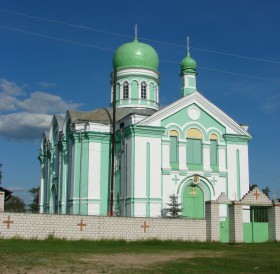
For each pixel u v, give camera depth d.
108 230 30.03
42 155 61.44
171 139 44.12
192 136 44.91
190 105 45.31
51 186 55.12
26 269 15.64
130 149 42.62
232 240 32.44
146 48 53.38
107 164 45.91
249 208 36.38
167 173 42.91
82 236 29.38
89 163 45.16
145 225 30.91
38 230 28.42
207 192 44.38
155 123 43.56
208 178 44.44
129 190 41.94
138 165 42.03
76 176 45.34
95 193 44.88
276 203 33.78
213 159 45.47
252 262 18.61
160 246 27.66
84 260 18.67
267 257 20.92
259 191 33.75
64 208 48.97
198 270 16.30
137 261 18.78
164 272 15.56
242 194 45.34
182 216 40.69
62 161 50.53
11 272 14.95
